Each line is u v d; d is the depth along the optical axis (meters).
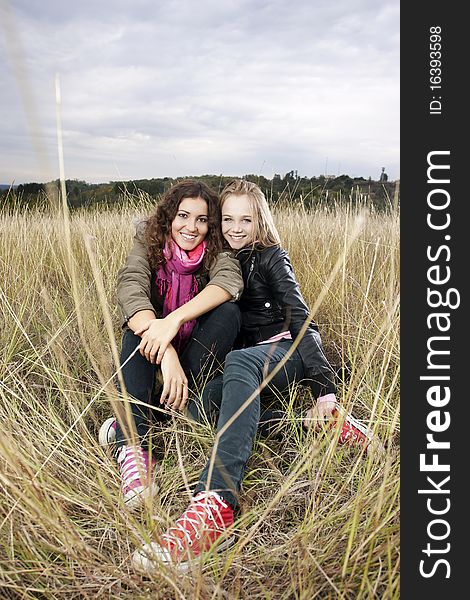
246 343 2.39
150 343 2.05
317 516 1.61
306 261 3.44
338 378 2.38
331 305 2.93
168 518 1.50
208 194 2.31
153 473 1.81
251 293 2.34
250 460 2.00
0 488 1.63
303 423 2.13
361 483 1.67
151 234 2.30
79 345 2.64
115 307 2.97
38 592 1.43
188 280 2.35
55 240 3.53
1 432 1.62
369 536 1.45
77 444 1.88
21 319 2.79
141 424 1.98
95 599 1.39
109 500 1.50
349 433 1.97
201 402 2.11
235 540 1.62
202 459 1.94
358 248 3.36
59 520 1.49
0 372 2.35
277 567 1.54
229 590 1.45
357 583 1.40
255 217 2.30
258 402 1.87
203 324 2.21
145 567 1.45
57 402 2.36
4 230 3.83
